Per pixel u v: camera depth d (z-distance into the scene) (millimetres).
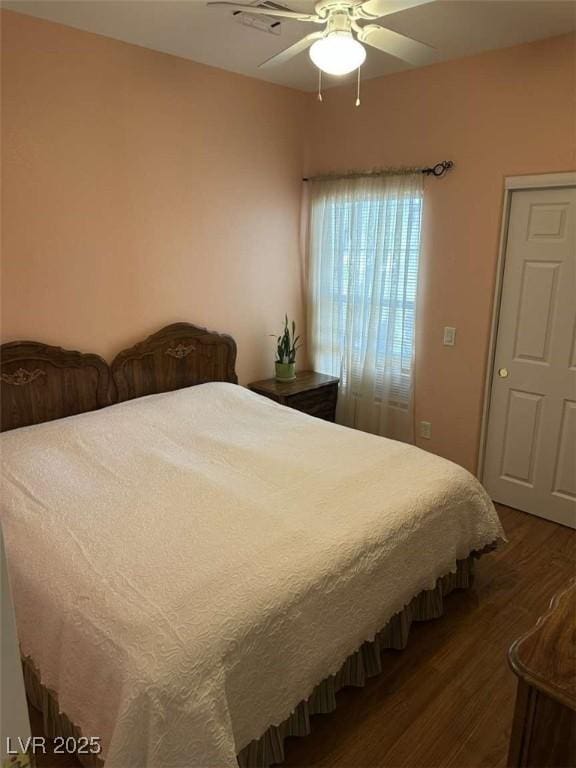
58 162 2785
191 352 3521
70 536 1820
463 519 2340
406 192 3484
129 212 3117
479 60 3033
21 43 2555
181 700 1314
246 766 1610
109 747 1301
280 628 1564
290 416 3113
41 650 1591
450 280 3412
